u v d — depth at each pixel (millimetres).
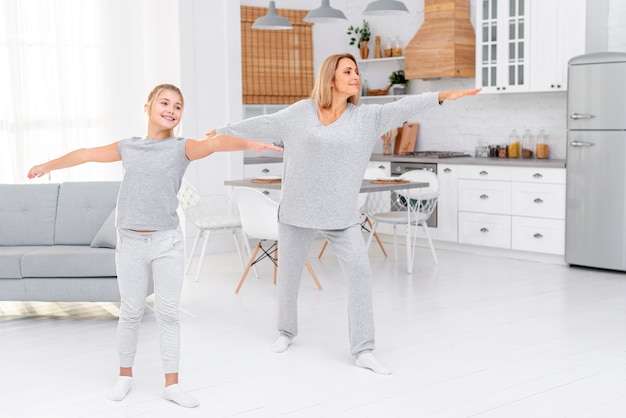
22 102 7273
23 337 4844
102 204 5785
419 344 4531
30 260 5141
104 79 7688
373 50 9234
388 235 8484
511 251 7371
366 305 4125
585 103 6637
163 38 7645
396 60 8977
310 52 9109
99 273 5113
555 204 6926
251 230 5859
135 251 3664
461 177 7602
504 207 7289
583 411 3469
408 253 6625
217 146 3617
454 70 7918
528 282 6242
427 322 5020
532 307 5402
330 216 4070
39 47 7332
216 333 4844
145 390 3834
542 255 7148
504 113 8023
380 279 6418
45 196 5840
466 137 8375
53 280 5145
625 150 6449
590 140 6637
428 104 4000
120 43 7730
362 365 4109
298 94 9055
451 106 8492
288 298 4449
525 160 7363
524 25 7328
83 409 3592
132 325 3746
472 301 5594
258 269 6938
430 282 6277
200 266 6426
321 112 4098
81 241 5711
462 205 7617
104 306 5703
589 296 5734
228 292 6008
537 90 7289
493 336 4680
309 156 4051
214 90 7770
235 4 7824
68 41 7480
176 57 7516
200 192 7730
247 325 5027
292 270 4402
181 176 3695
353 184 4074
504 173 7254
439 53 8016
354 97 4125
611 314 5191
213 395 3744
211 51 7723
